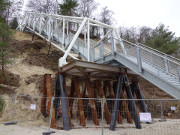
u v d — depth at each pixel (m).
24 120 11.20
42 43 23.50
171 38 32.56
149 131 9.55
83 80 13.18
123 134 8.52
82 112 10.50
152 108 18.53
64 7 31.19
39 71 17.48
